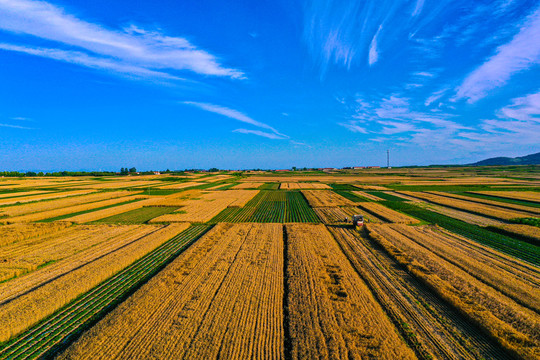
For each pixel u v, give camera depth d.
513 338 13.73
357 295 18.34
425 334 14.55
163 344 13.59
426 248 28.59
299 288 19.28
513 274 22.20
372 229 35.88
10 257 26.23
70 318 16.55
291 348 13.35
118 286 20.75
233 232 35.28
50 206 54.47
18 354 13.48
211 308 16.81
